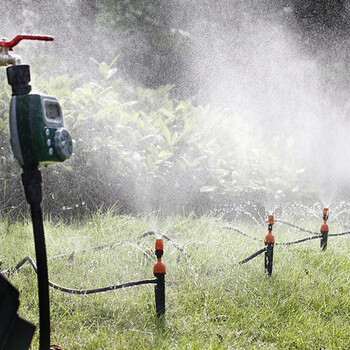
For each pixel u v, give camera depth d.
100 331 4.84
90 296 5.43
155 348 4.59
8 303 2.95
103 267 6.14
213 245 7.07
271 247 6.24
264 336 5.03
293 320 5.28
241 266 6.40
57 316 5.04
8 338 3.01
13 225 7.71
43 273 3.50
